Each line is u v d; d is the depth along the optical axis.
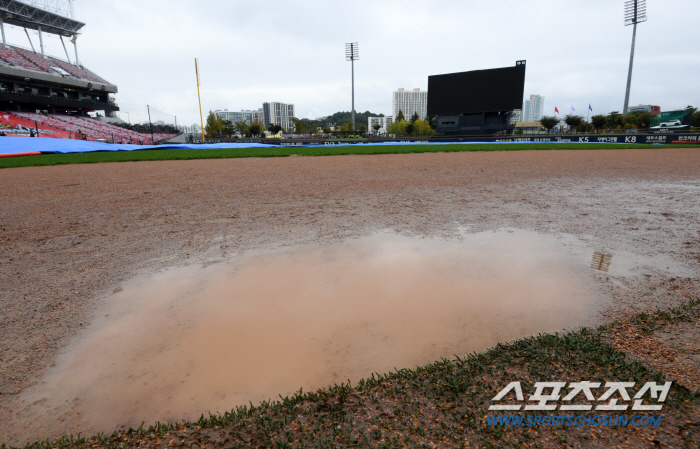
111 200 5.43
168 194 5.91
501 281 2.38
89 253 3.05
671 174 7.92
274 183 7.09
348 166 10.61
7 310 2.09
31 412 1.35
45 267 2.75
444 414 1.22
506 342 1.67
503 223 3.87
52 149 17.41
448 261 2.77
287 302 2.15
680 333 1.65
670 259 2.72
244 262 2.82
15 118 33.47
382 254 2.96
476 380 1.38
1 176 8.83
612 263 2.66
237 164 11.94
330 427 1.20
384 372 1.50
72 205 5.07
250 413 1.29
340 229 3.72
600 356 1.49
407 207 4.71
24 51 41.72
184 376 1.52
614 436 1.10
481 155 14.85
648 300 2.04
